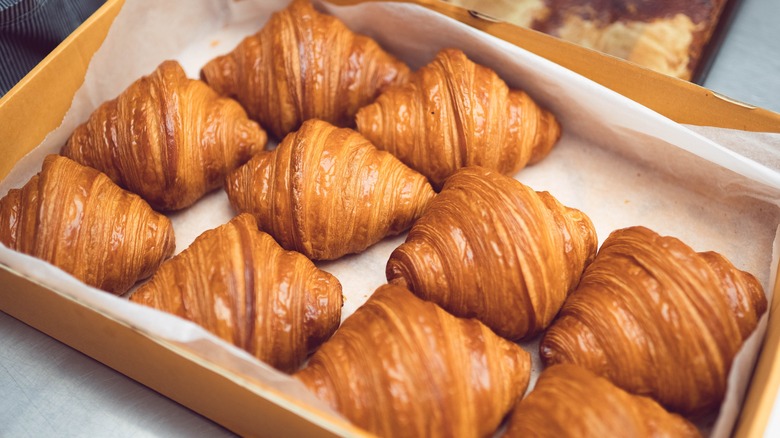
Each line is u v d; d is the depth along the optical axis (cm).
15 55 64
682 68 64
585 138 64
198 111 60
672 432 48
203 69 65
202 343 48
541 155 63
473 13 62
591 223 57
